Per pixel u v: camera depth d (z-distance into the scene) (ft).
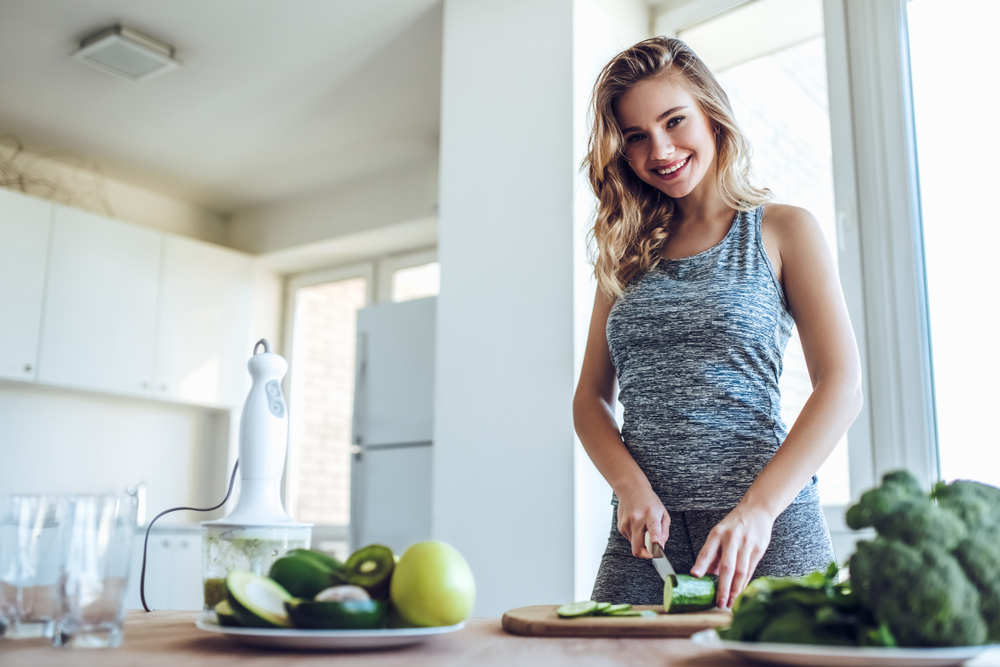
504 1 9.34
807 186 9.18
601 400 4.56
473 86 9.44
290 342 16.34
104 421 13.85
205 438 15.29
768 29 9.39
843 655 1.73
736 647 1.86
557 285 8.36
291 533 2.90
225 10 10.08
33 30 10.41
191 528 13.03
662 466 4.15
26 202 12.42
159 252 14.14
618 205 4.65
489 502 8.45
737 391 4.11
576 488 7.93
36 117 12.57
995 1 7.53
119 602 2.27
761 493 3.44
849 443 7.64
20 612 2.33
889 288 7.63
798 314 4.16
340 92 11.90
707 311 4.16
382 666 1.98
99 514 2.27
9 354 11.98
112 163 14.15
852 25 8.19
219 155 13.85
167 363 14.01
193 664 1.98
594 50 8.98
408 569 2.38
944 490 2.09
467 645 2.41
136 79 11.43
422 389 11.28
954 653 1.72
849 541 7.46
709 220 4.47
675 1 9.77
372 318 12.07
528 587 8.04
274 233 15.72
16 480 12.64
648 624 2.64
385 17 10.23
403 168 14.16
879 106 7.93
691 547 4.03
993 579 1.89
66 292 12.75
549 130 8.72
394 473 11.30
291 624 2.25
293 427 15.99
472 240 9.10
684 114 4.28
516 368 8.51
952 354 7.36
